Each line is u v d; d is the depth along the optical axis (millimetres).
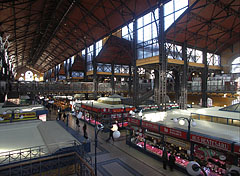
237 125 10227
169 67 21672
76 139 8906
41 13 22531
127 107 19625
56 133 9414
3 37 24906
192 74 37031
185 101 21891
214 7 17281
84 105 22875
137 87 22859
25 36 30547
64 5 23219
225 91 24094
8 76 34000
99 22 26047
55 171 7383
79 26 29047
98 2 21391
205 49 25781
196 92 27906
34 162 6855
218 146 8031
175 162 10195
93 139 15328
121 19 24703
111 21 25797
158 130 11234
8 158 6711
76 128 19078
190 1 16391
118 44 28375
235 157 7785
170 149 10906
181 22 18125
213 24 20281
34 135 9102
